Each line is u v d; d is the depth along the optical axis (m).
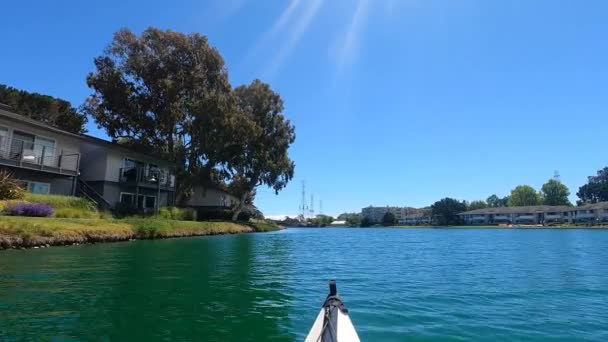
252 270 12.69
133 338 5.73
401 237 41.53
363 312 7.33
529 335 6.05
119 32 39.66
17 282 9.53
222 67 42.88
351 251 21.38
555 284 10.41
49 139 31.03
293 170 54.56
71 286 9.15
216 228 36.31
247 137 43.56
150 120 40.88
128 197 38.69
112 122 41.06
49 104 50.69
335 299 5.02
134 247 19.27
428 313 7.29
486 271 13.03
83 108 41.78
